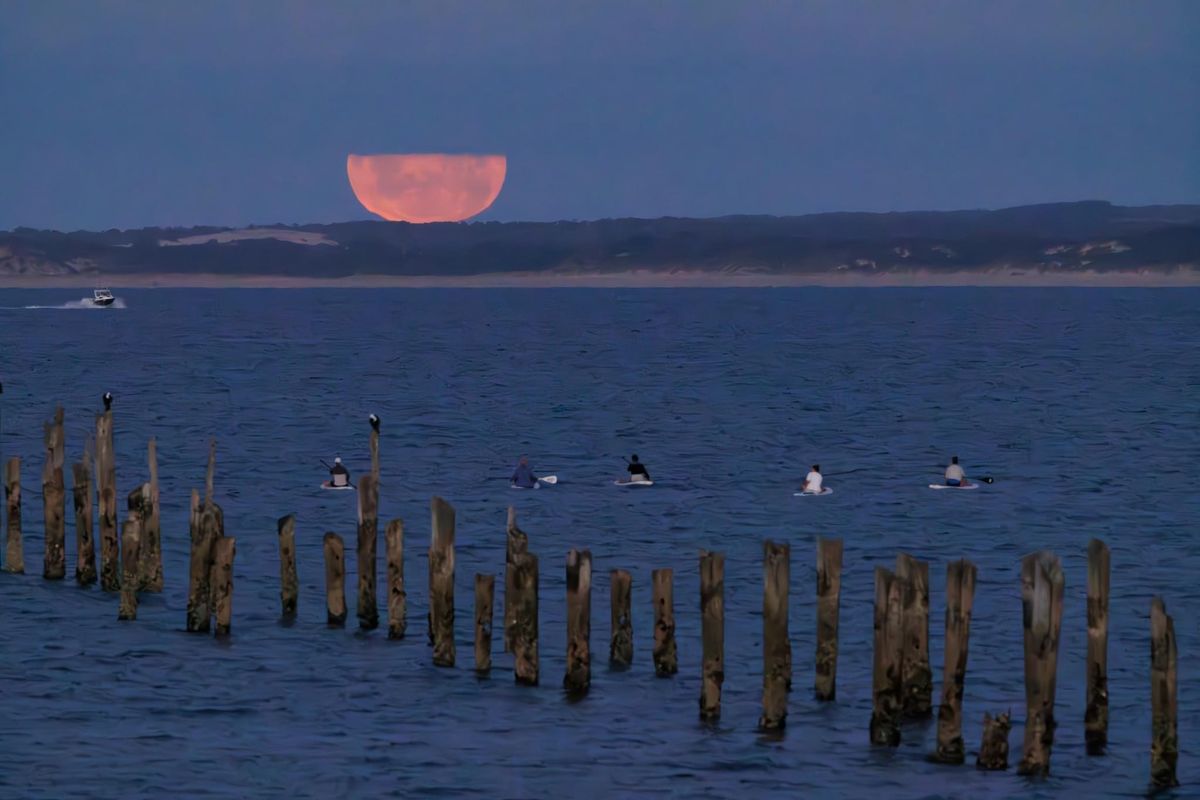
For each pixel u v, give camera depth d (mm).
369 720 123062
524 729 120812
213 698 127938
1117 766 112500
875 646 116125
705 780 111250
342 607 146625
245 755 115812
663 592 131875
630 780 111500
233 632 145500
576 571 127625
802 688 129750
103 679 132375
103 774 111875
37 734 119375
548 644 143250
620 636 134375
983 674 135125
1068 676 135375
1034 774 110312
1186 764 113438
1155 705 107875
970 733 120438
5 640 142125
